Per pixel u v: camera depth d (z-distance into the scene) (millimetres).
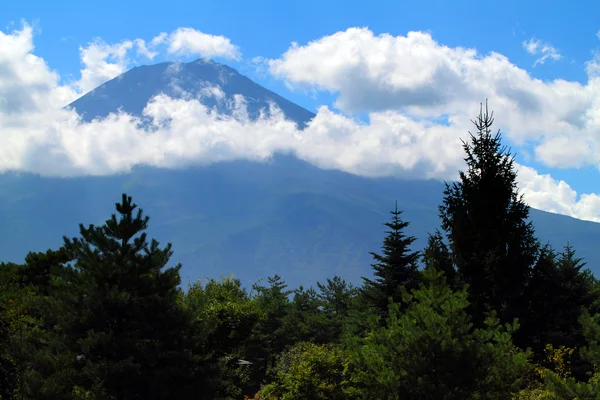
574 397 13953
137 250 19719
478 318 21875
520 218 23328
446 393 14039
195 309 20844
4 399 18375
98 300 18484
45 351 18594
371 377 15547
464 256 23266
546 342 23016
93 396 16875
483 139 24234
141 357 18312
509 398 14672
